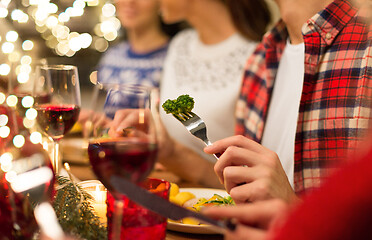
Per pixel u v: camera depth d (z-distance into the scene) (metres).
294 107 1.24
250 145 0.91
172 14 2.17
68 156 1.33
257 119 1.39
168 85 2.26
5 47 1.28
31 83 1.13
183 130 1.92
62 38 3.10
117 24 3.23
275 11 2.15
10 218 0.70
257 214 0.59
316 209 0.41
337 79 1.11
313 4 1.21
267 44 1.33
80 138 1.50
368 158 0.41
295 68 1.27
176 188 1.02
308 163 1.14
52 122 0.95
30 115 1.00
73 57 3.49
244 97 1.46
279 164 0.89
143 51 2.92
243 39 2.11
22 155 0.81
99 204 0.81
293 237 0.42
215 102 2.02
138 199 0.68
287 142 1.23
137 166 0.66
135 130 0.69
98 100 0.70
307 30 1.14
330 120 1.11
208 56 2.15
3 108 0.86
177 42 2.39
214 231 0.84
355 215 0.40
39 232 0.69
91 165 0.69
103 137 0.68
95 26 3.27
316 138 1.13
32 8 2.80
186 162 1.38
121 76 2.94
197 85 2.12
